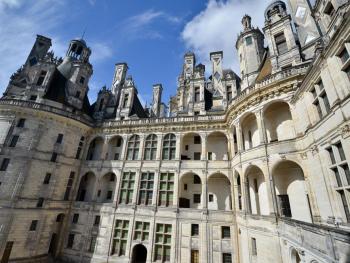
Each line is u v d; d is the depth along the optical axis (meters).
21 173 31.48
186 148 36.69
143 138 37.53
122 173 36.41
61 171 35.88
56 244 34.22
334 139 14.91
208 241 28.33
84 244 33.12
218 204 32.19
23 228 30.08
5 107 33.88
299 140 20.48
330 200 15.73
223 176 33.16
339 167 14.57
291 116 23.69
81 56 45.84
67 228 35.50
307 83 18.81
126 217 33.00
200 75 38.88
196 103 37.56
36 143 33.69
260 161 22.92
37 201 32.25
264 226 20.69
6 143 32.16
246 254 23.80
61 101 38.50
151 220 31.53
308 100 19.11
